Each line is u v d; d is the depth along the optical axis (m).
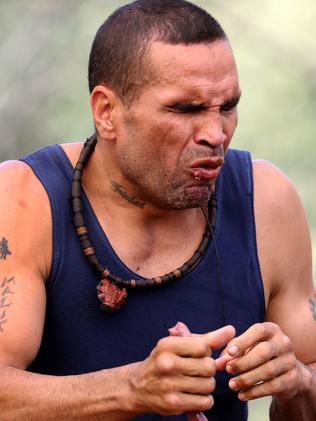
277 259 10.09
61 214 9.68
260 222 10.09
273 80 33.56
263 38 33.62
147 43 9.13
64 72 31.84
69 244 9.65
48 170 9.85
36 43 31.72
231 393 9.97
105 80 9.40
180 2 9.34
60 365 9.75
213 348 8.48
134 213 9.70
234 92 9.17
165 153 9.20
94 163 9.77
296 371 8.96
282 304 10.19
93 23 31.94
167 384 8.36
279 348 8.78
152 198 9.40
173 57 9.05
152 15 9.25
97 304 9.65
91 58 9.57
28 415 8.95
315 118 33.19
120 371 8.75
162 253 9.80
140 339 9.70
